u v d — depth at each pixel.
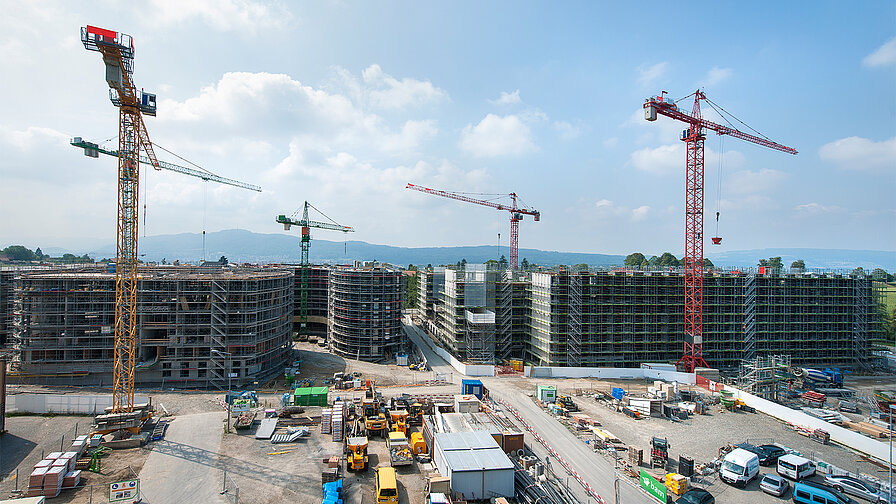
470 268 163.12
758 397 100.81
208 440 75.56
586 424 85.38
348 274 155.88
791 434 86.31
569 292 143.88
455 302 154.00
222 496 58.22
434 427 76.12
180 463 67.00
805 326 158.38
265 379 126.56
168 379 118.94
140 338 116.94
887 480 67.56
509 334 158.25
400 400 90.19
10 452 70.44
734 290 151.25
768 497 62.00
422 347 172.38
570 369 128.75
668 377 125.69
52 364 111.81
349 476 63.69
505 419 86.56
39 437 75.94
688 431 86.12
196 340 121.06
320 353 162.62
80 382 113.19
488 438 67.50
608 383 121.50
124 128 86.00
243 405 88.19
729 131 139.00
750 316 152.25
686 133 137.88
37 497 52.47
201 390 113.19
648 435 83.31
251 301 124.56
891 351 179.12
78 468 64.06
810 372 129.88
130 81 81.88
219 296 121.69
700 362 145.00
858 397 117.44
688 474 65.31
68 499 56.97
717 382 122.31
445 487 56.78
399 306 161.50
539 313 152.00
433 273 199.50
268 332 130.25
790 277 159.62
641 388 116.44
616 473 67.38
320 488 60.44
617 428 86.25
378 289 153.75
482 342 142.75
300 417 84.69
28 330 112.12
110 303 115.06
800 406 103.94
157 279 119.88
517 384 118.62
